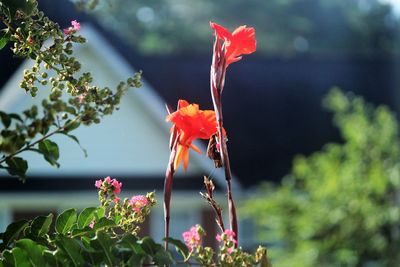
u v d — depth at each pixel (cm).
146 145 1816
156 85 1947
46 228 230
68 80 227
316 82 2189
